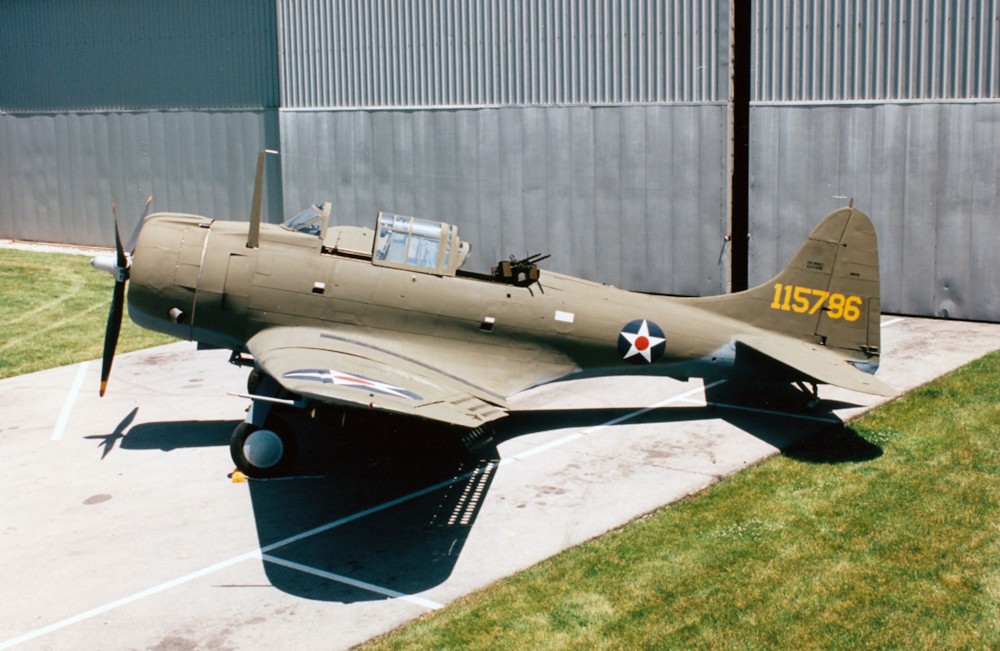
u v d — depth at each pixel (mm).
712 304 12250
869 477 10062
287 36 22312
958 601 7504
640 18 19078
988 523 8836
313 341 10609
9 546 8852
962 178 17266
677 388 13906
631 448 11281
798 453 10898
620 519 9234
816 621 7289
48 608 7715
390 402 8539
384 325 11234
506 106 20422
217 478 10500
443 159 21188
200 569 8359
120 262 11383
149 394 13836
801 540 8625
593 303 11719
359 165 22078
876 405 12555
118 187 27109
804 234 18641
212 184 25625
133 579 8195
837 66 17875
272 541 8898
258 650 7062
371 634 7258
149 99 26109
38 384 14352
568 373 11773
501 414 9461
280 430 10422
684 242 19484
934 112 17281
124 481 10438
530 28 19969
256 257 11047
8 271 22953
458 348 11414
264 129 24594
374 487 10211
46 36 27266
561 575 8102
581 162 20016
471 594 7836
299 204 22922
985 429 11375
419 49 21000
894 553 8320
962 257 17500
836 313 12023
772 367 12133
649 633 7184
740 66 18562
